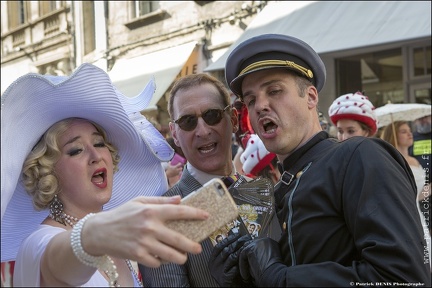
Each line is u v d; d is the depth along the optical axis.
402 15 5.48
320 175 1.47
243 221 1.61
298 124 1.59
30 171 1.47
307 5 6.78
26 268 1.28
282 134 1.57
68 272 1.16
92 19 13.04
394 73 6.88
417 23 5.23
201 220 1.06
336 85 7.18
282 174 1.64
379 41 5.31
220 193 1.08
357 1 6.18
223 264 1.52
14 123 1.37
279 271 1.38
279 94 1.58
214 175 1.97
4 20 15.83
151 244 1.01
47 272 1.23
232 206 1.07
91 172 1.52
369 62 7.10
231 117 2.03
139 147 1.77
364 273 1.30
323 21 6.25
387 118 4.17
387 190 1.36
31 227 1.60
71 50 13.30
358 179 1.40
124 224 1.04
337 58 7.21
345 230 1.42
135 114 1.87
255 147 2.93
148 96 1.93
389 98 6.96
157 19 10.72
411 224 1.33
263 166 2.90
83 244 1.10
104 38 12.08
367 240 1.33
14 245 1.59
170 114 2.07
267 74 1.58
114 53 11.74
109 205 1.89
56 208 1.51
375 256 1.29
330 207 1.44
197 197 1.08
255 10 8.66
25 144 1.43
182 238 1.03
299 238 1.44
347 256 1.40
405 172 1.49
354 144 1.47
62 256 1.14
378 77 7.04
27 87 1.35
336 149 1.50
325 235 1.42
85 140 1.52
